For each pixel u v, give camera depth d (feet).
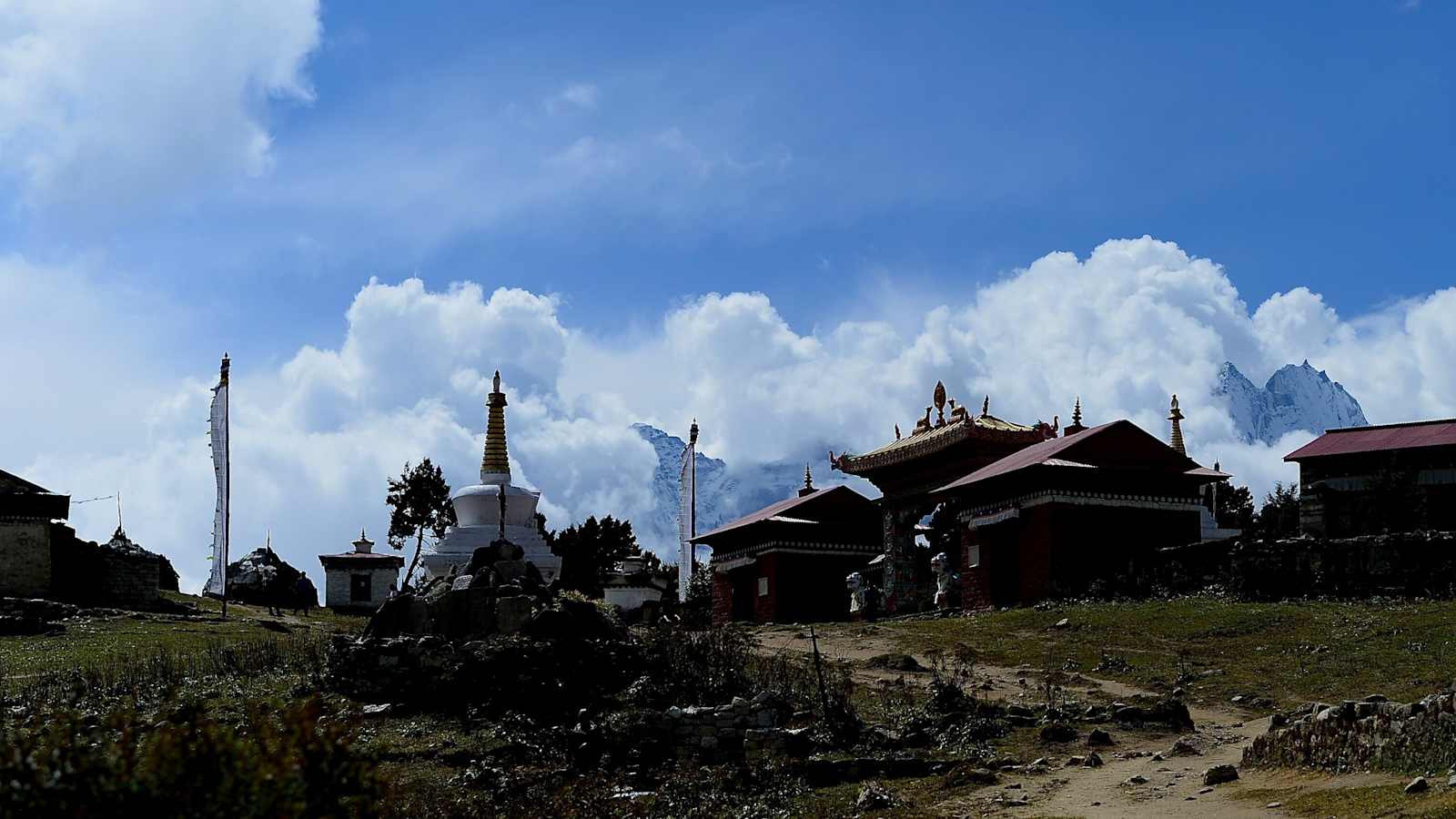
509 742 120.16
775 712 125.80
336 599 327.26
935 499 266.36
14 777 51.67
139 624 217.77
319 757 54.95
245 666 153.89
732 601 326.24
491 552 154.61
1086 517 239.91
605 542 360.48
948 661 175.32
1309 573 199.72
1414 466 228.63
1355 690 146.00
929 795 109.60
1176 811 96.99
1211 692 150.30
